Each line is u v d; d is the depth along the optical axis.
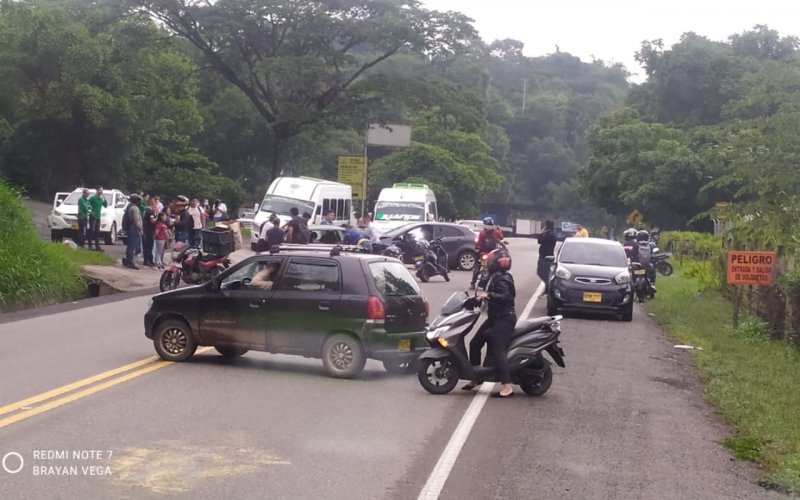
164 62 55.16
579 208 118.00
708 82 61.41
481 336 11.59
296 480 7.41
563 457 8.59
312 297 12.07
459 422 9.81
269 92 49.25
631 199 54.91
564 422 10.12
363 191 50.06
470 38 47.78
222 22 45.00
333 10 46.47
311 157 76.56
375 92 47.50
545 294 24.16
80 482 7.17
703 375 13.67
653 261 27.56
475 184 81.81
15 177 54.12
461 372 11.34
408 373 12.67
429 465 8.04
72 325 16.16
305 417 9.66
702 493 7.65
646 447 9.16
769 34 64.75
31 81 52.28
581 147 135.00
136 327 15.95
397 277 12.42
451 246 33.62
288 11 44.94
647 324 20.33
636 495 7.49
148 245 26.25
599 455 8.74
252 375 11.95
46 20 52.00
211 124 68.88
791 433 9.85
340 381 11.82
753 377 13.45
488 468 8.05
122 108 51.72
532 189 130.50
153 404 9.95
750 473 8.40
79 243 27.62
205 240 21.62
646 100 66.25
